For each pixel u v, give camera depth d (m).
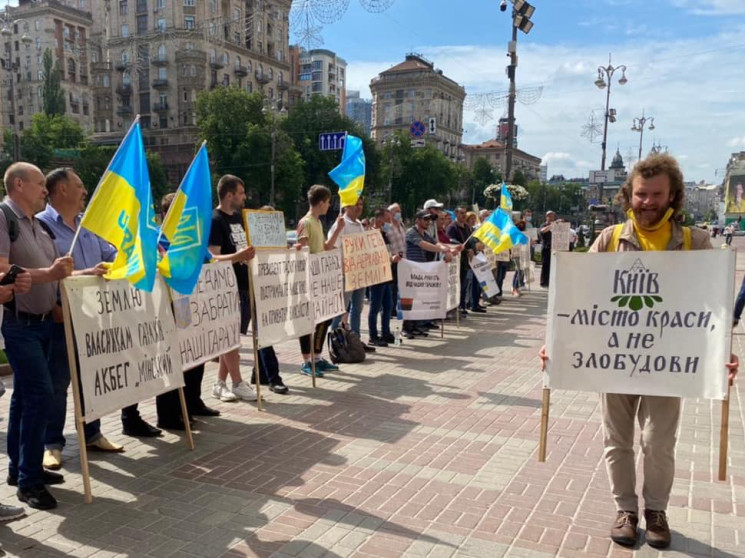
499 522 3.60
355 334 7.97
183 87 69.00
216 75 71.06
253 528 3.51
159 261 4.58
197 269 4.62
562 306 3.36
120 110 73.31
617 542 3.35
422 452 4.73
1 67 66.81
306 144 61.84
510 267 17.72
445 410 5.84
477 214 15.15
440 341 9.47
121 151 3.86
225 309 5.66
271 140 54.19
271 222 6.56
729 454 4.75
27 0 85.25
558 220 17.61
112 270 4.02
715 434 5.22
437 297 9.34
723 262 3.11
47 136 60.22
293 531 3.47
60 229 4.34
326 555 3.21
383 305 9.09
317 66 140.38
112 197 3.82
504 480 4.21
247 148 53.41
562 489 4.07
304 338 7.14
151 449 4.80
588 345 3.33
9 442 4.06
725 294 3.10
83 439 3.80
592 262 3.30
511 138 20.25
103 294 4.04
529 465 4.48
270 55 80.56
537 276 21.14
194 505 3.80
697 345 3.15
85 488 3.81
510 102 20.17
